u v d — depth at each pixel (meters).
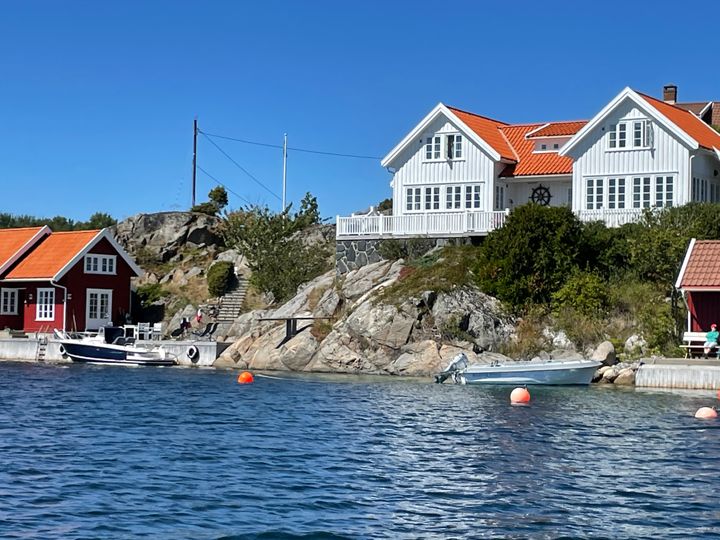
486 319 50.97
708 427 32.81
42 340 64.69
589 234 52.53
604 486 23.94
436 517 21.08
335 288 57.88
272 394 42.62
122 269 72.19
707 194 57.69
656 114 55.41
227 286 72.50
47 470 25.20
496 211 57.03
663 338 47.44
